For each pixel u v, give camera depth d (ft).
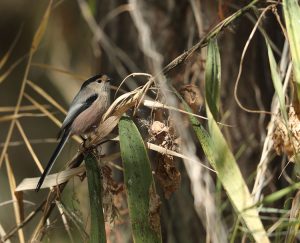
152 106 26.37
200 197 31.37
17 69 57.72
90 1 40.14
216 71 25.62
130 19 38.88
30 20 58.70
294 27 25.13
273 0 29.07
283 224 24.88
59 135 33.60
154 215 25.54
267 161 28.66
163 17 37.32
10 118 33.60
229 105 36.37
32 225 46.24
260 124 35.99
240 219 25.03
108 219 26.91
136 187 25.73
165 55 37.14
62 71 35.78
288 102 29.17
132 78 38.37
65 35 52.16
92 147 27.17
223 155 24.03
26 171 55.21
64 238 36.35
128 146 26.03
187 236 35.65
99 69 41.09
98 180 26.89
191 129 33.96
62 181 27.76
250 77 36.42
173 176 26.13
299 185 22.72
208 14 36.29
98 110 33.58
